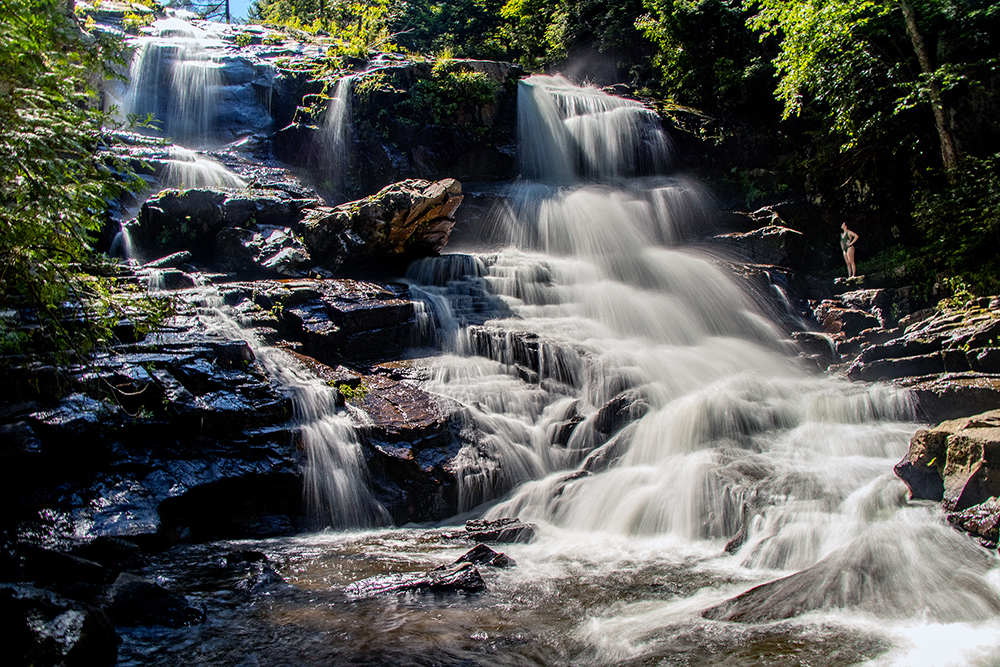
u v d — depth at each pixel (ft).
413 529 28.81
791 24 63.57
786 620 18.07
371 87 64.80
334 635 17.30
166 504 24.86
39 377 24.62
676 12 79.15
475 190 64.03
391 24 99.45
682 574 22.41
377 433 30.86
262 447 27.94
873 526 22.33
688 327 51.42
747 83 75.92
